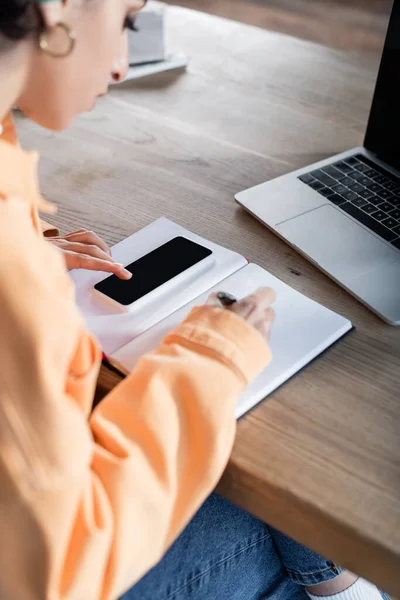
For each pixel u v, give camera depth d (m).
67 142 1.11
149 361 0.61
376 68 1.32
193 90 1.26
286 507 0.58
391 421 0.63
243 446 0.60
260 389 0.65
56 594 0.53
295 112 1.18
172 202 0.96
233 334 0.63
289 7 3.50
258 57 1.37
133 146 1.09
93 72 0.60
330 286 0.80
